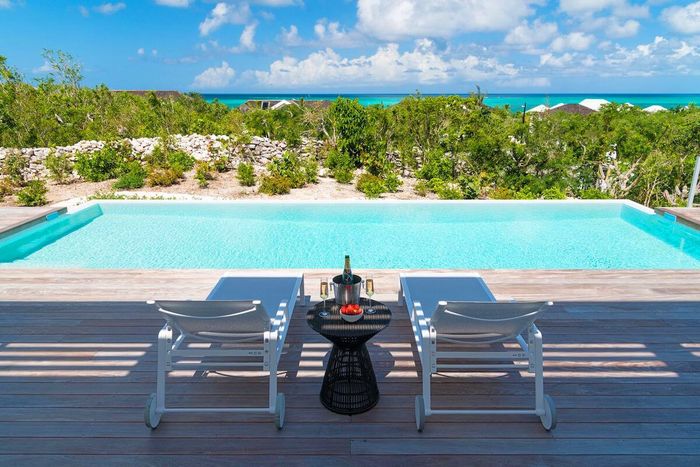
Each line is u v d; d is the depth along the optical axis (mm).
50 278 4875
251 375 3008
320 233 8484
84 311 3992
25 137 15617
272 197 10867
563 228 8641
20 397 2766
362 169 14719
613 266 6832
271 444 2379
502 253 7418
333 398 2633
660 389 2840
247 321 2498
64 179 12148
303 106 21344
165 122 20281
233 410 2445
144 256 7281
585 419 2561
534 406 2684
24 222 7324
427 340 2459
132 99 26219
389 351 3334
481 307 2391
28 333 3584
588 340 3465
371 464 2244
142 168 12477
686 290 4492
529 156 14672
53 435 2445
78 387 2871
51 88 24219
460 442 2391
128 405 2695
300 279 3758
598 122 20719
